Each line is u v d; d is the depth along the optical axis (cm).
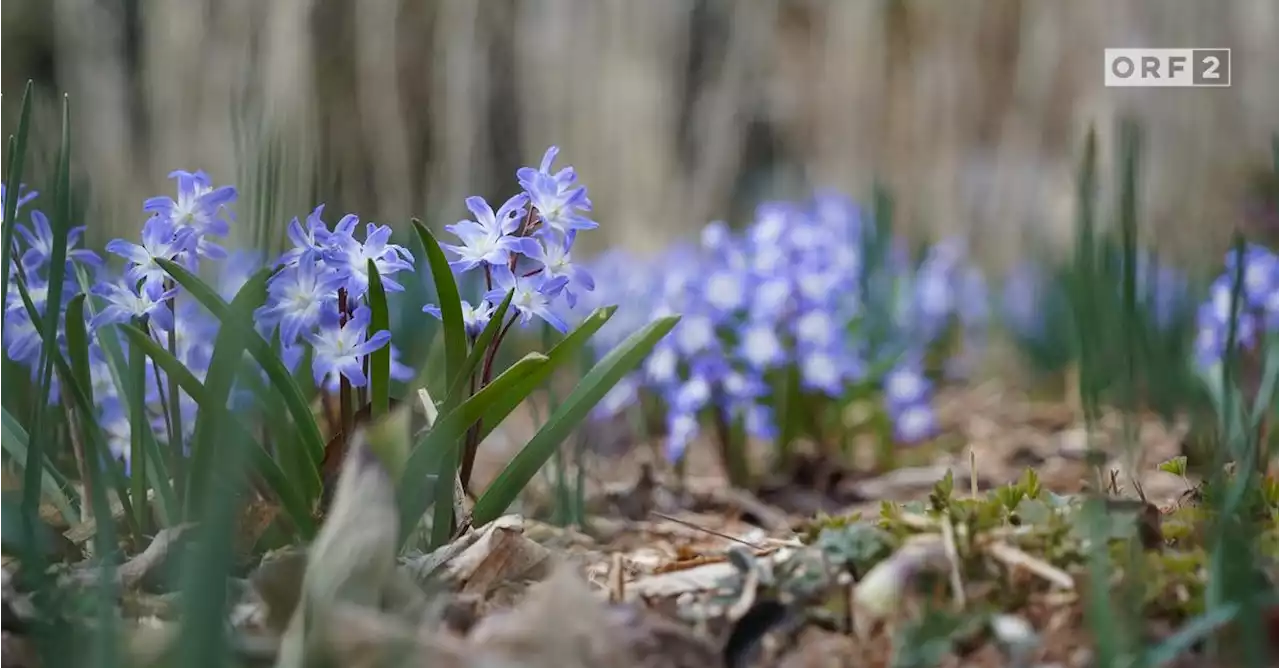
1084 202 77
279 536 70
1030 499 67
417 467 66
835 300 109
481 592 65
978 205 196
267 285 68
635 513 91
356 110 203
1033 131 198
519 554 67
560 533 79
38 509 68
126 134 198
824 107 213
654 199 205
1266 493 70
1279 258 90
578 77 208
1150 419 106
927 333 137
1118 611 60
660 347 102
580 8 208
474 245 70
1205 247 127
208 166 191
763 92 223
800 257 104
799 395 105
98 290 69
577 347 71
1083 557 62
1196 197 179
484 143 209
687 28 213
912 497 98
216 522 52
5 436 72
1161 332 100
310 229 69
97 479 64
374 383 69
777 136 225
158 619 62
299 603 60
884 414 108
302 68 192
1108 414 110
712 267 112
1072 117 195
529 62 210
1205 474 76
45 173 83
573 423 71
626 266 139
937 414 131
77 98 199
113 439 81
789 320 104
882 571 62
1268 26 183
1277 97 181
